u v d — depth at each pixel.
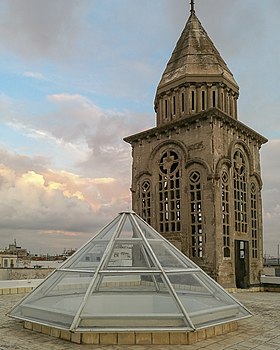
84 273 11.55
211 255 24.12
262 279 27.31
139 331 9.51
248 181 28.53
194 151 26.17
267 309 16.22
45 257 61.16
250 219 28.16
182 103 28.81
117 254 12.49
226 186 25.98
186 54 29.70
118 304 11.77
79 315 9.71
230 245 25.23
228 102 29.28
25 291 22.77
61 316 10.25
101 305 11.31
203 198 25.12
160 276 11.27
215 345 9.63
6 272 30.44
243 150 28.45
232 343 9.86
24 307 11.62
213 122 25.53
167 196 27.58
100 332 9.49
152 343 9.62
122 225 13.34
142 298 11.88
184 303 10.66
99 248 12.73
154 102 32.34
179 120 27.00
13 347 9.36
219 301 11.73
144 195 29.31
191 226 25.67
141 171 29.50
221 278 23.94
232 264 25.08
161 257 12.45
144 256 12.38
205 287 12.12
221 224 24.73
